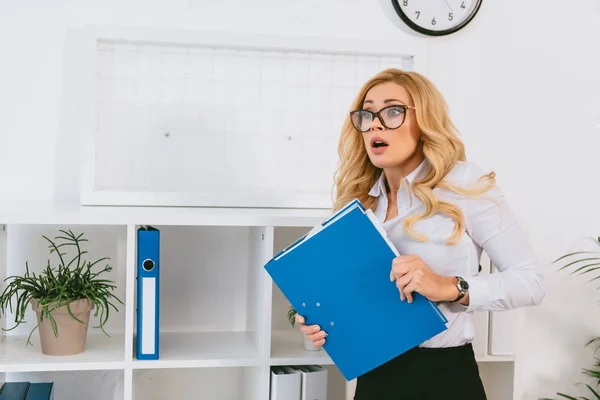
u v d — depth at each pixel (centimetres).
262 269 185
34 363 173
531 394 238
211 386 216
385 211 156
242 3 212
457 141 145
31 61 202
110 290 209
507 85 229
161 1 208
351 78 216
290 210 207
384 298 140
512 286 137
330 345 146
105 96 203
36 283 182
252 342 201
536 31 229
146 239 176
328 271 143
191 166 208
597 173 236
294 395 184
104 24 205
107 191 201
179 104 206
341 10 218
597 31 234
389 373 145
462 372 143
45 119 204
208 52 207
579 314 239
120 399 212
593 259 229
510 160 230
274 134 212
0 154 202
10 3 201
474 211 143
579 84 233
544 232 234
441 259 144
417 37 222
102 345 193
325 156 216
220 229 215
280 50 210
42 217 171
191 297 214
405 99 146
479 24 225
